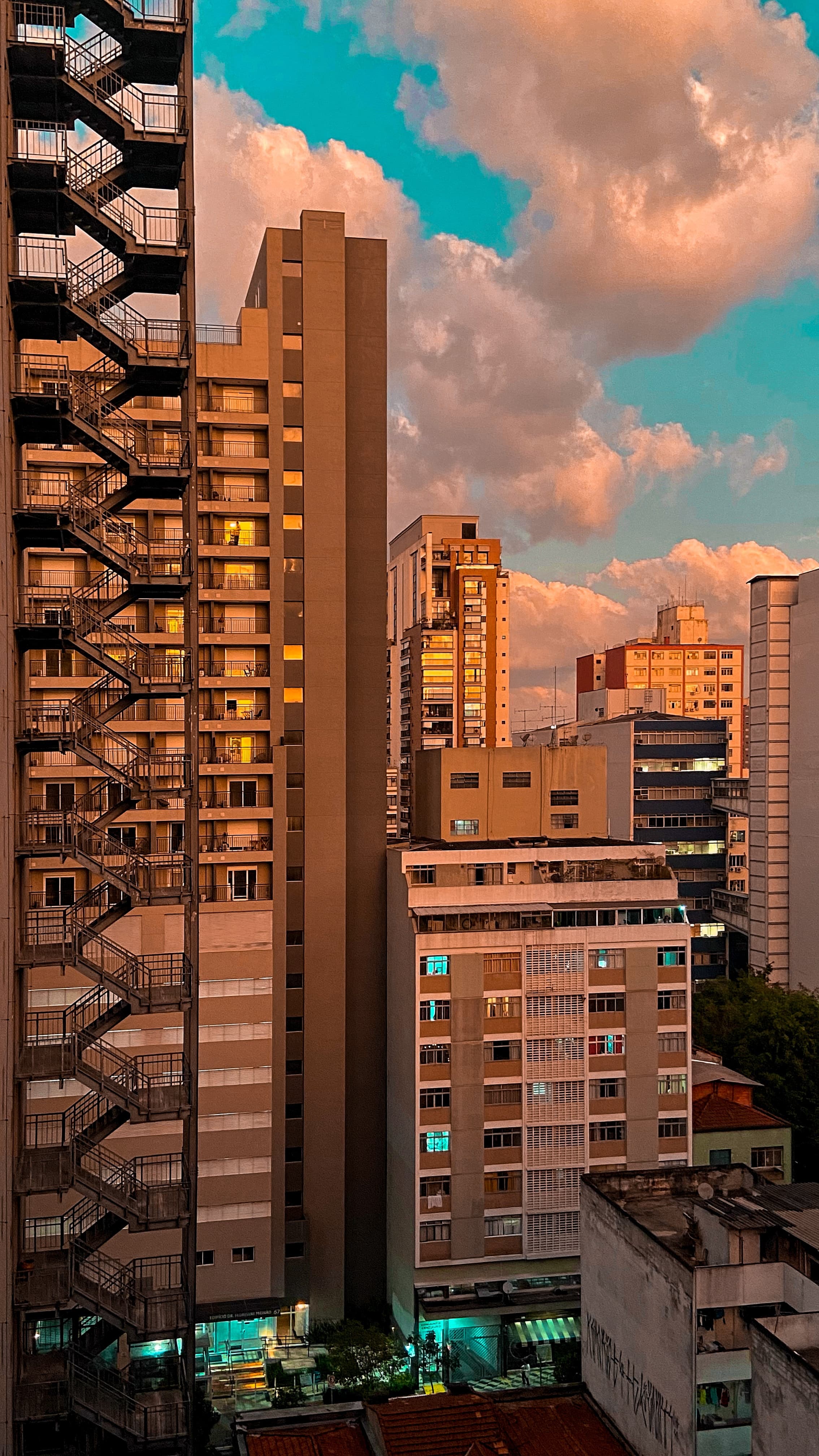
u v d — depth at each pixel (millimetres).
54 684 50438
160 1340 30391
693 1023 72562
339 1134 54688
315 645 55406
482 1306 48406
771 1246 31406
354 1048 56500
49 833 49094
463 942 50031
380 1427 31953
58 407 28781
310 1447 32438
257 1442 32844
